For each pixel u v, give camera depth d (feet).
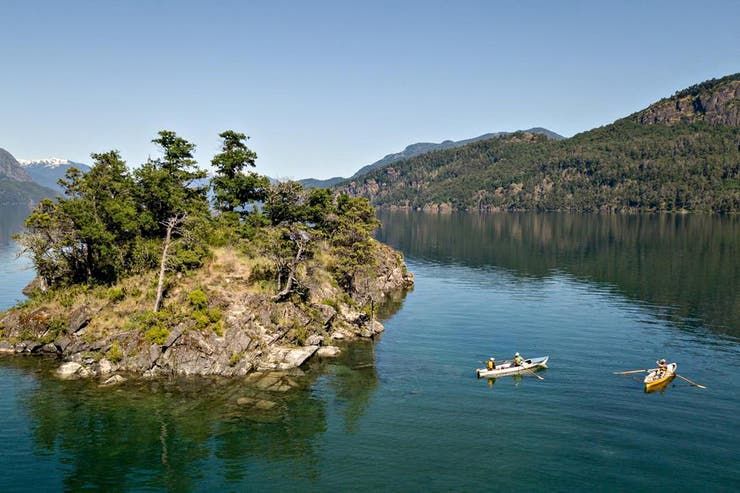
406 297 364.79
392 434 160.25
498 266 504.84
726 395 186.60
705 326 275.39
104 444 153.58
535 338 259.39
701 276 419.33
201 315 220.84
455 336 266.16
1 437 156.46
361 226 344.49
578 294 363.15
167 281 244.63
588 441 154.61
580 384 198.49
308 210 341.41
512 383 200.23
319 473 138.62
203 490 131.13
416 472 138.82
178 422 168.14
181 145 312.71
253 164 336.29
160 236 286.46
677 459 144.15
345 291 313.73
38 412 173.37
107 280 261.65
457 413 174.70
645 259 516.73
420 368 219.20
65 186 265.54
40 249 254.47
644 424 164.76
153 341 211.20
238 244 284.61
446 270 486.38
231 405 181.57
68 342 221.25
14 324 236.02
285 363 220.43
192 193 312.29
